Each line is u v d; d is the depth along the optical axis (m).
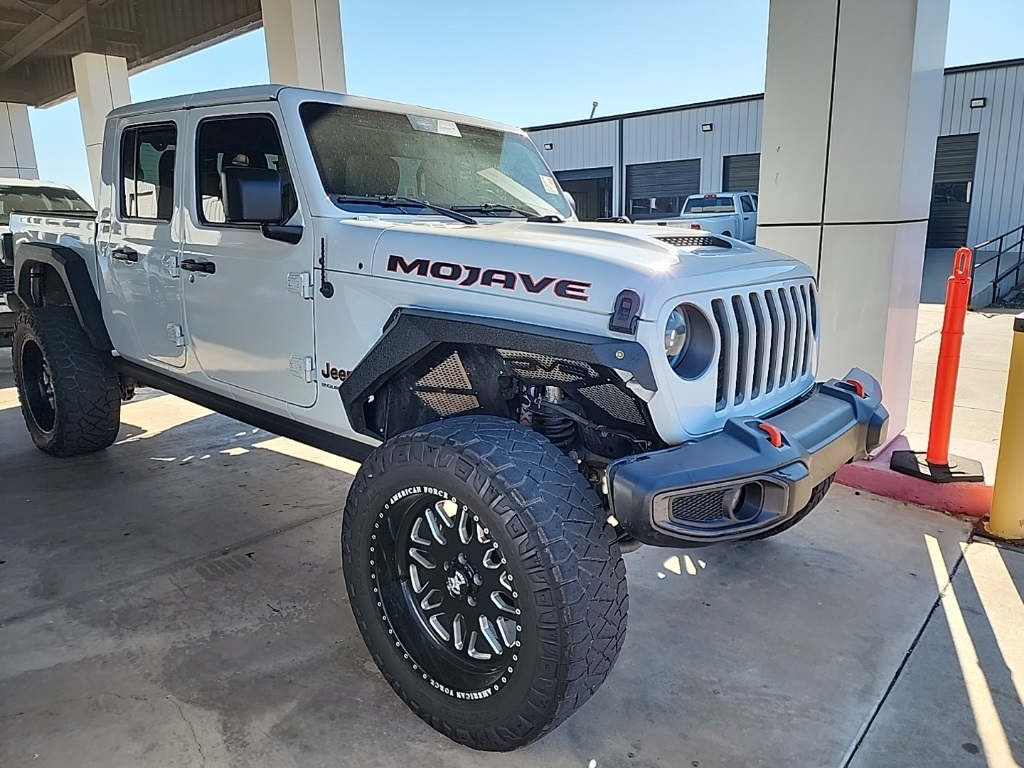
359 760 2.08
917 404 5.64
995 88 17.48
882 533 3.48
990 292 12.71
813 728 2.20
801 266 2.65
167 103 3.25
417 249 2.36
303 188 2.68
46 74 13.84
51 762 2.06
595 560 1.89
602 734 2.19
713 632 2.70
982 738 2.14
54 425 4.46
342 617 2.82
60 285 4.72
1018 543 3.35
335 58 6.48
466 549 2.11
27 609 2.88
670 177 23.23
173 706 2.30
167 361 3.58
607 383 2.16
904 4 3.61
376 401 2.63
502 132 3.59
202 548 3.41
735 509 2.07
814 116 4.00
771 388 2.42
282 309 2.81
